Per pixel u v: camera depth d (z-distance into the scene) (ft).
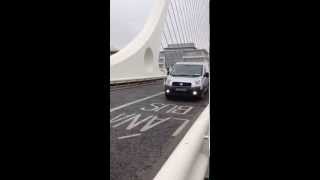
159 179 5.43
